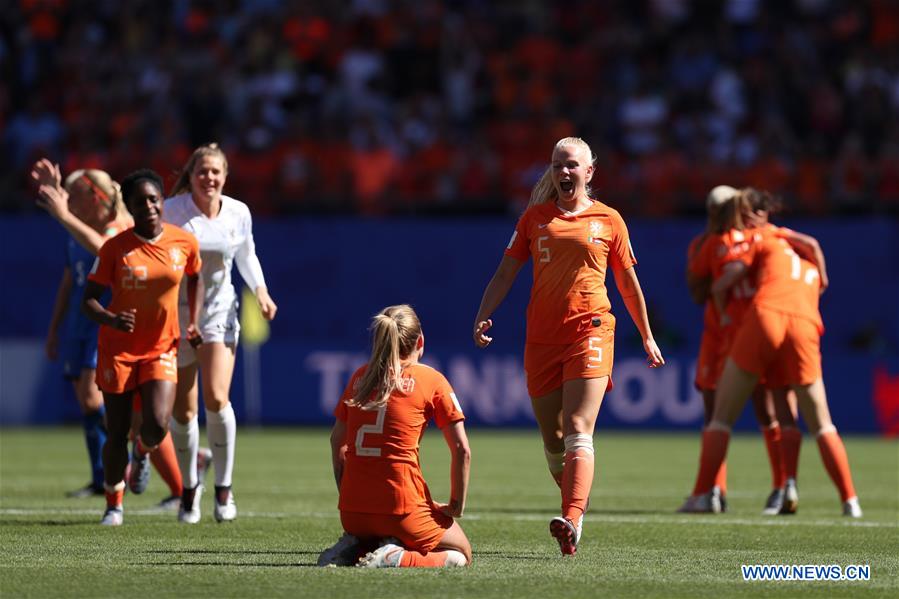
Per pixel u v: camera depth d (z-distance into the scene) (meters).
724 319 36.09
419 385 23.08
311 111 86.25
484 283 72.12
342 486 23.28
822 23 94.00
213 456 30.62
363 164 80.62
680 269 71.56
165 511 32.81
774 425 36.09
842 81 90.12
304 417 70.56
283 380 70.75
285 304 72.31
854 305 71.69
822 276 35.66
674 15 94.31
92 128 86.19
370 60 90.62
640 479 45.81
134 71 90.50
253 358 70.69
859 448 61.16
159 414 27.86
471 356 70.56
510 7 94.81
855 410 69.75
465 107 89.44
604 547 27.11
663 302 71.75
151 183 27.78
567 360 25.58
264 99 85.88
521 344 71.75
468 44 92.88
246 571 22.64
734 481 45.81
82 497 36.81
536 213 26.25
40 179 30.45
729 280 35.31
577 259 25.69
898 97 89.31
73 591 20.52
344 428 23.62
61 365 70.94
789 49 91.75
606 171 79.19
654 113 86.56
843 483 34.28
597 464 51.88
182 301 30.27
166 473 33.12
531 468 49.19
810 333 34.38
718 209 35.78
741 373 34.56
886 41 92.94
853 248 71.69
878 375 69.62
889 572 23.70
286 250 72.31
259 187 79.38
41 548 25.78
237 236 30.47
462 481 23.28
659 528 30.75
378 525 23.02
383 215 76.00
